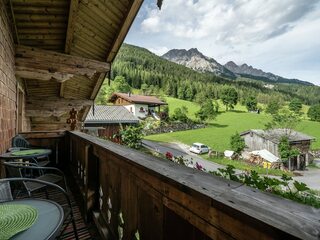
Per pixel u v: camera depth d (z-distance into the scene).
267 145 16.91
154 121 35.53
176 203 0.94
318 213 0.57
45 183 1.75
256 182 1.15
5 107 3.48
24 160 3.16
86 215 2.45
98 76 7.47
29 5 3.94
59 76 5.05
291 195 1.03
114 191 1.79
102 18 4.75
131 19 4.81
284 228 0.49
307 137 15.15
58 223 1.10
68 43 5.05
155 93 72.75
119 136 14.90
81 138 3.09
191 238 0.86
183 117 41.62
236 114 58.09
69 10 4.02
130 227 1.48
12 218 1.13
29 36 4.81
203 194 0.73
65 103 8.43
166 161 1.28
